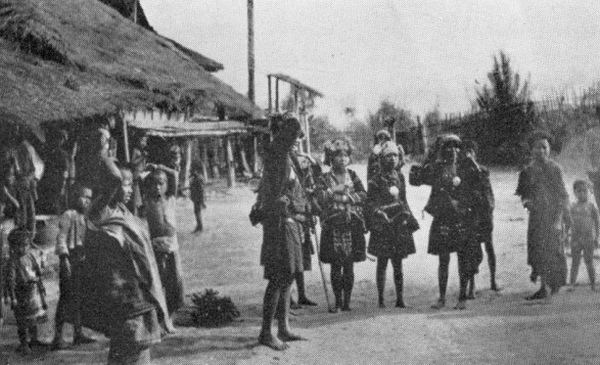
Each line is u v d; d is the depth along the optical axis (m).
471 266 7.92
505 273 9.50
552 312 6.95
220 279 10.20
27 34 8.84
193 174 16.02
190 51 16.58
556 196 7.79
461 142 8.02
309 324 7.09
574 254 8.20
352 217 7.81
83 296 5.29
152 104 9.28
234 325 7.13
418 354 5.66
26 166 10.10
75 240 6.18
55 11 11.13
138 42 12.23
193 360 5.71
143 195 7.11
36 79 8.02
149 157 12.69
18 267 6.32
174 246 7.07
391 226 7.84
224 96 12.16
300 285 8.16
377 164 8.00
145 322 5.28
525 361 5.25
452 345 5.92
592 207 8.16
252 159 24.17
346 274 7.82
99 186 5.45
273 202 6.18
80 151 6.03
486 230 8.30
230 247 13.33
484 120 16.89
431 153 7.94
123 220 5.39
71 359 5.97
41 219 10.62
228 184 22.75
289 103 16.94
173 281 7.06
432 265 10.80
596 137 10.29
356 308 7.92
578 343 5.61
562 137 13.11
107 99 8.42
